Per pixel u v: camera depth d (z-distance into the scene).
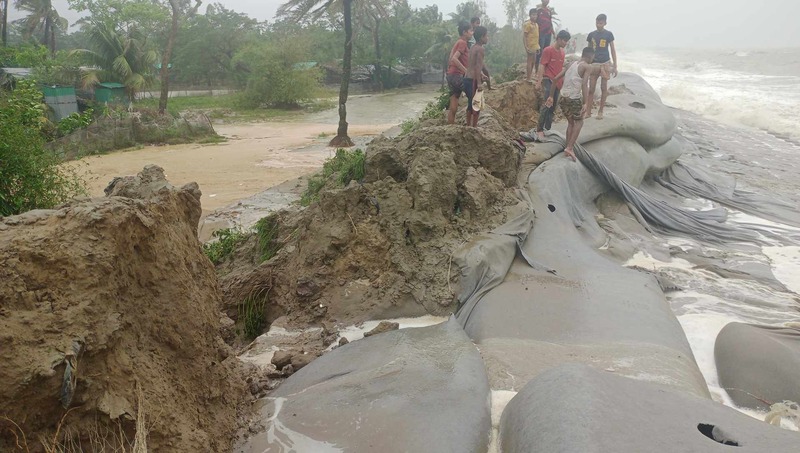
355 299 7.32
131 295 4.43
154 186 5.34
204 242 12.34
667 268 9.14
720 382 6.22
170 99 51.12
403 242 7.66
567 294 7.17
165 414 4.28
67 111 32.94
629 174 11.77
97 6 48.88
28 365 3.54
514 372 5.62
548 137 11.52
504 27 67.56
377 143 9.61
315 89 48.62
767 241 10.88
